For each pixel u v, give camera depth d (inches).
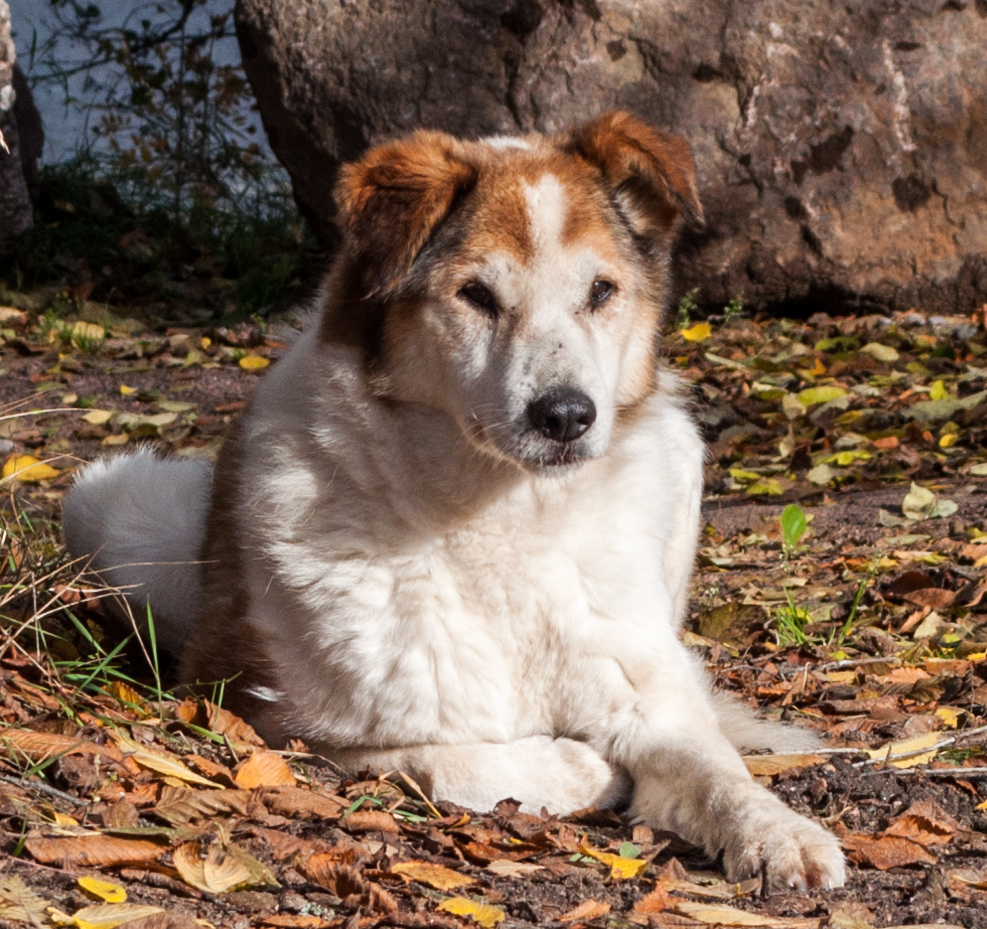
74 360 350.3
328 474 136.5
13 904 88.4
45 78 526.0
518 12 372.5
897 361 343.6
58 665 142.9
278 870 103.3
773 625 195.0
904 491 261.6
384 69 377.1
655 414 147.3
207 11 566.3
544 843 115.3
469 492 132.6
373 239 131.2
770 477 281.3
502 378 128.1
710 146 372.5
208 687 145.3
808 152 372.8
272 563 137.9
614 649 134.7
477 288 131.1
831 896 107.1
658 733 130.1
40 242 427.2
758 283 384.2
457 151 140.1
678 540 173.6
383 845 109.1
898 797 130.9
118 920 88.5
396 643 132.4
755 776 135.9
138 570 171.2
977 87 370.0
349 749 135.9
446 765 128.9
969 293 381.1
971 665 171.8
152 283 426.9
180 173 489.4
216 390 338.3
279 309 407.8
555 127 373.7
